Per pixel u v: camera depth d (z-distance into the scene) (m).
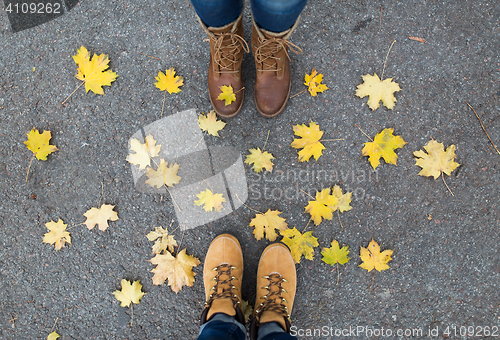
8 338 1.68
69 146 1.69
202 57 1.68
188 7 1.68
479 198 1.64
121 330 1.67
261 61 1.40
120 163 1.68
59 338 1.68
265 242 1.65
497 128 1.65
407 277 1.65
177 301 1.66
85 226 1.68
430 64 1.66
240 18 1.21
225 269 1.57
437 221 1.64
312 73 1.63
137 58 1.69
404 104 1.66
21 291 1.69
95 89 1.66
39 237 1.69
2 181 1.69
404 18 1.67
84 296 1.68
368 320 1.65
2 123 1.70
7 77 1.70
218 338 1.20
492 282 1.64
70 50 1.70
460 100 1.66
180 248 1.66
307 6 1.66
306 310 1.65
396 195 1.64
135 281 1.66
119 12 1.69
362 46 1.67
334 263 1.62
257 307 1.53
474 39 1.66
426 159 1.62
